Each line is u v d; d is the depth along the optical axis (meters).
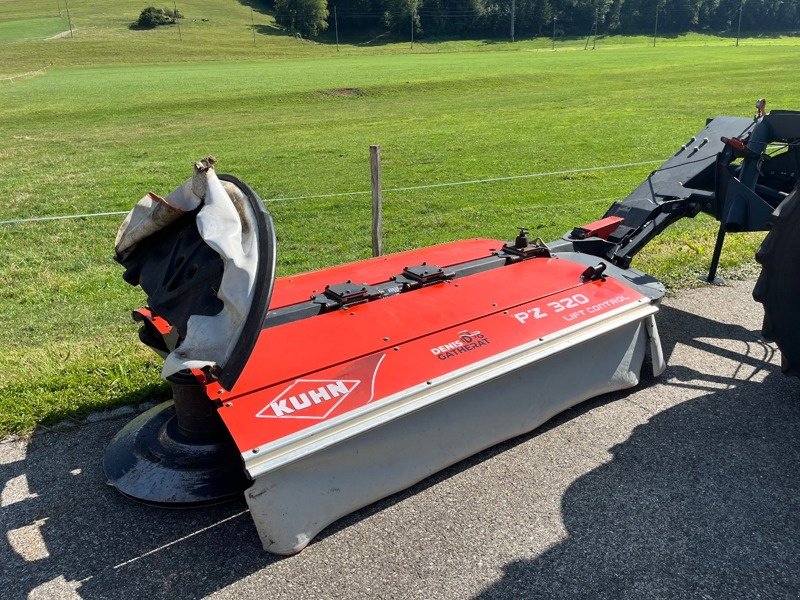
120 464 3.49
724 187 4.92
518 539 3.17
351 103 28.89
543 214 10.08
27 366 4.95
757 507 3.38
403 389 3.28
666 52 60.56
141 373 4.74
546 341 3.79
